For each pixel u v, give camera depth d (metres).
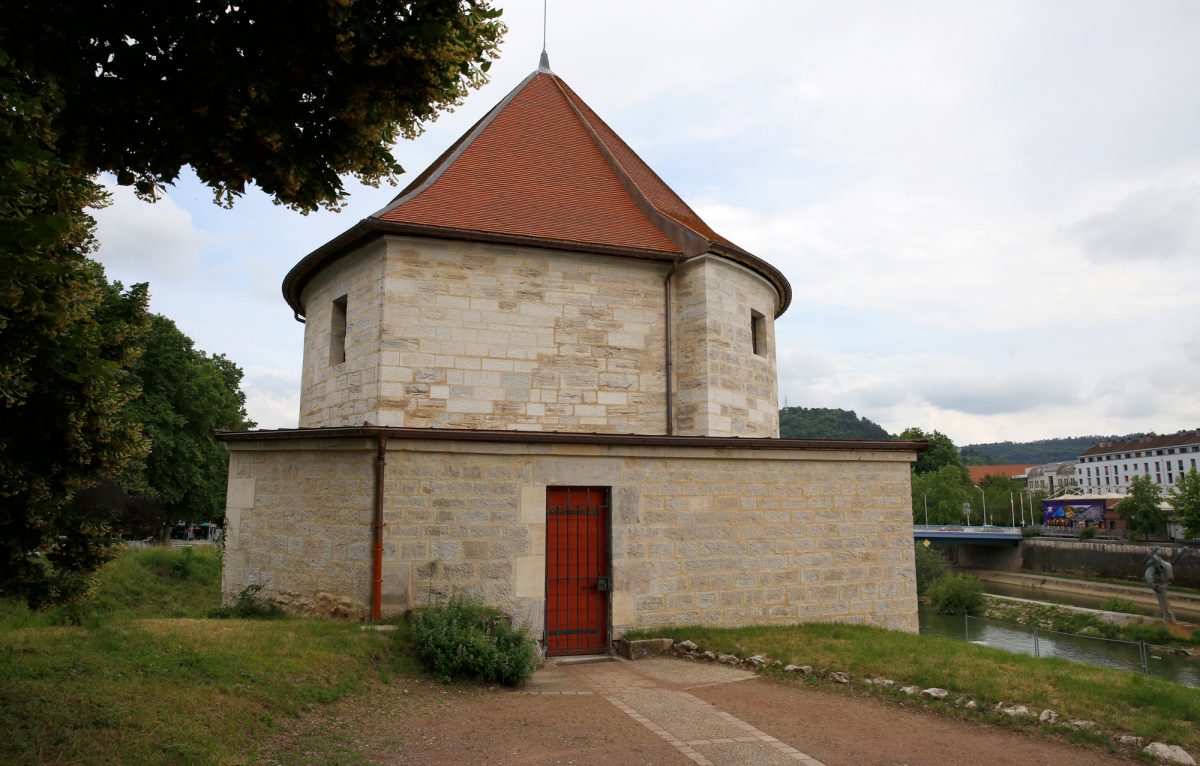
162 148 5.93
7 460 6.41
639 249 12.84
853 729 6.93
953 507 78.12
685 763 5.96
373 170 6.61
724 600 10.87
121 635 7.64
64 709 5.51
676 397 13.11
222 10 5.35
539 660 9.47
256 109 5.67
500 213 12.84
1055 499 87.75
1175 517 53.97
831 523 11.72
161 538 37.62
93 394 6.74
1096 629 33.03
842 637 10.23
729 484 11.12
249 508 11.77
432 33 5.70
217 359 43.62
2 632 7.84
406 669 8.13
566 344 12.47
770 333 15.05
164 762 5.09
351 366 12.24
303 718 6.50
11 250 3.81
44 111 5.05
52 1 5.11
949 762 6.14
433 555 9.46
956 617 38.03
